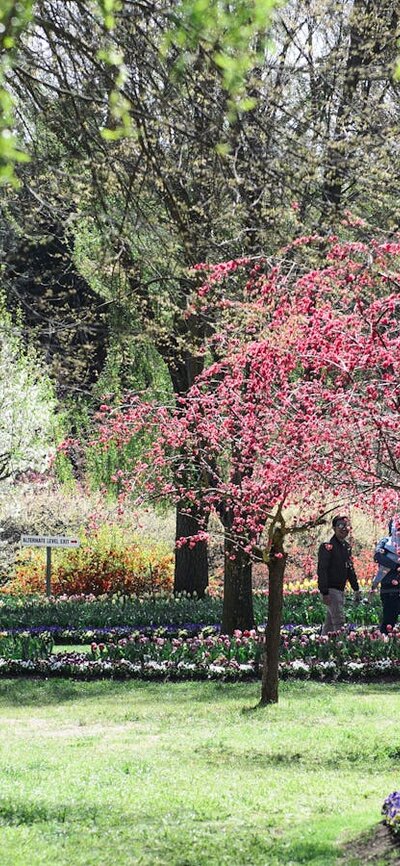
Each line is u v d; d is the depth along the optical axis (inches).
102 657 635.5
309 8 592.4
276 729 449.4
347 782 354.9
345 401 377.7
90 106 371.9
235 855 273.9
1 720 500.4
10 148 191.2
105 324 707.4
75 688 580.4
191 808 321.7
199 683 583.8
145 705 526.3
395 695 530.3
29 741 445.7
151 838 289.9
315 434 393.7
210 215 478.6
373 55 634.2
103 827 303.0
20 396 1160.8
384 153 411.2
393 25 704.4
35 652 643.5
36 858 270.4
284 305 416.5
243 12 219.0
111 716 499.8
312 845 274.2
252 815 315.3
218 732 449.4
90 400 763.4
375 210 484.1
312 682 569.9
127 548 1147.9
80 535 1154.7
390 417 373.4
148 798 333.4
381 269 377.4
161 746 423.8
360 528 1019.3
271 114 450.3
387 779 358.3
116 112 265.9
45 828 302.0
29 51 364.8
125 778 364.5
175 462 554.6
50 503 1206.9
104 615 863.7
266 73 535.5
